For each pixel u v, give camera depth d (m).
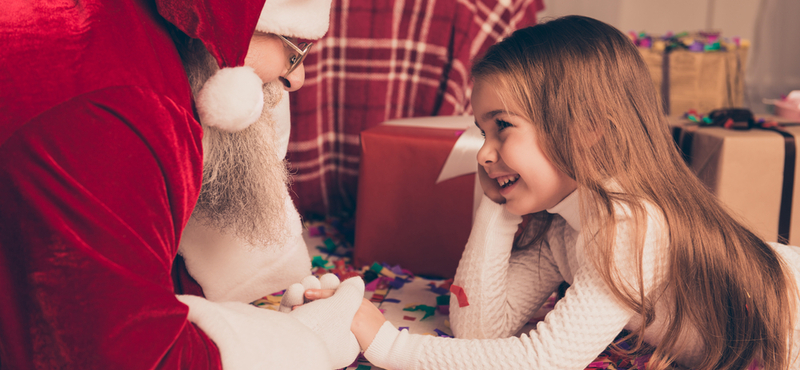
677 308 0.71
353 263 1.17
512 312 0.84
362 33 1.42
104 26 0.49
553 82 0.69
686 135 1.16
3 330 0.47
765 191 1.06
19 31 0.48
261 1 0.56
